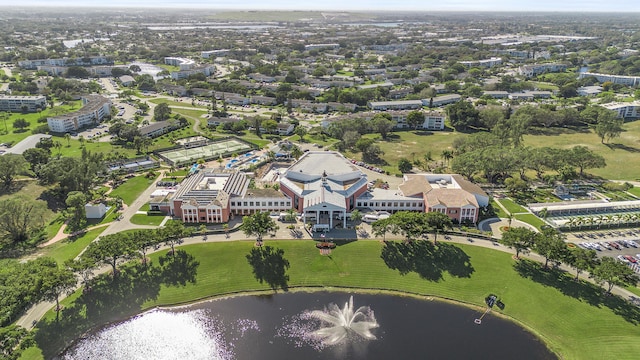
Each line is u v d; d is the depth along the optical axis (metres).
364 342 161.00
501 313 178.50
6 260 188.25
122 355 155.75
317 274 198.38
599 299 181.12
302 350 157.12
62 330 165.00
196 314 176.12
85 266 175.25
